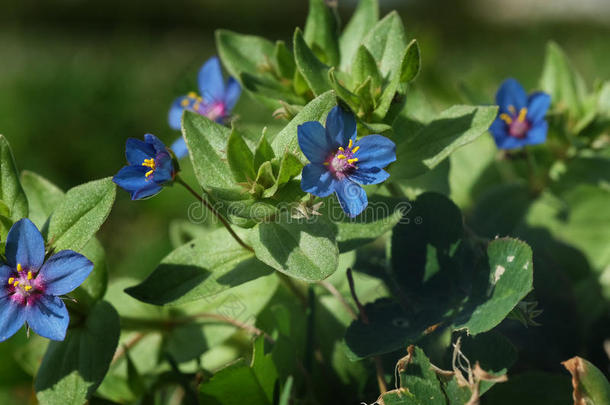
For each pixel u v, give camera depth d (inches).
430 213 7.8
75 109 16.3
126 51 25.7
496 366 7.3
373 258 8.4
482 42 27.5
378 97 7.6
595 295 8.7
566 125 8.8
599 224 9.2
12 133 15.5
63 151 15.1
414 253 7.8
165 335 8.5
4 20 42.7
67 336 7.7
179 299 7.5
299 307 8.3
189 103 8.6
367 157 7.3
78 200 7.4
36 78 19.6
